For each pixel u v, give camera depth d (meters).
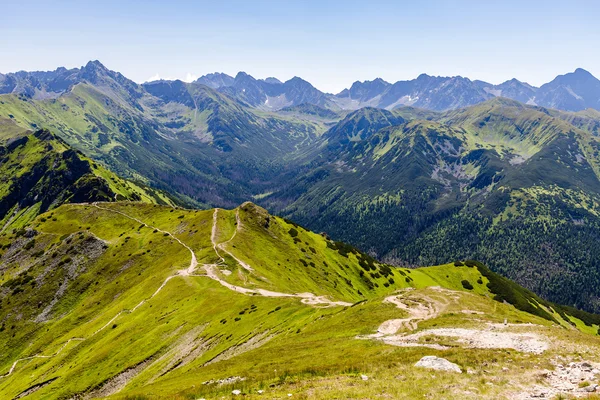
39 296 151.75
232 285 114.56
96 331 110.88
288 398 28.48
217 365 55.41
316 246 180.50
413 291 86.31
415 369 33.56
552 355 37.09
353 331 58.91
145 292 124.50
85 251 171.75
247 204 181.38
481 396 26.88
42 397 80.88
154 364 80.75
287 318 79.88
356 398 27.30
